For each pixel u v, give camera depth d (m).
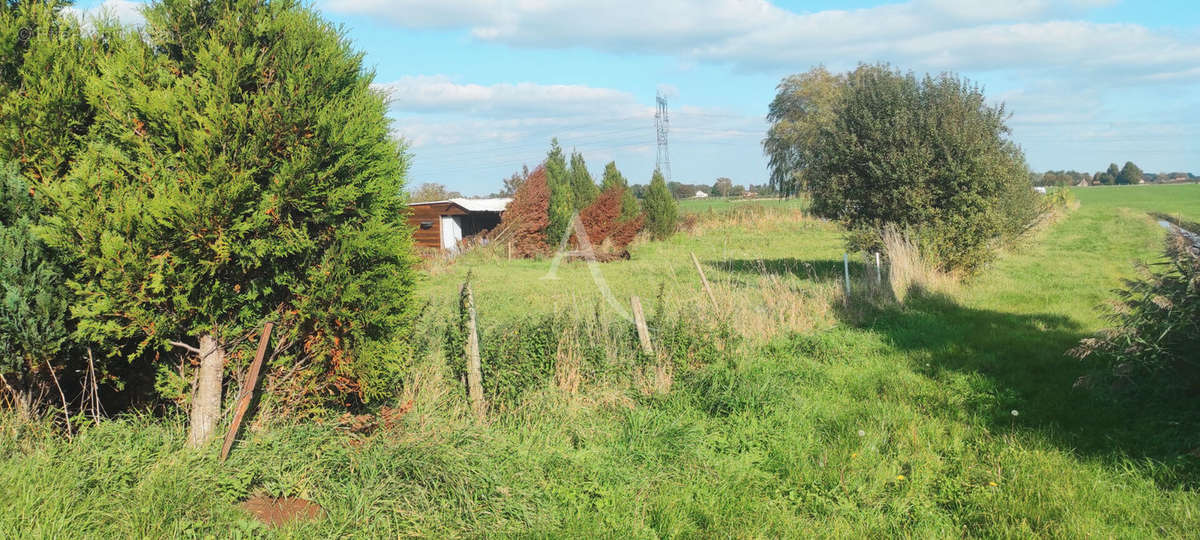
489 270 24.33
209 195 4.66
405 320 5.97
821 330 11.33
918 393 7.81
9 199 4.81
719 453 6.12
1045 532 4.65
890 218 17.69
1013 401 7.36
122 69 4.90
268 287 5.35
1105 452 5.91
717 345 9.38
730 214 45.47
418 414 6.02
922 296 14.74
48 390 5.41
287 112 5.05
